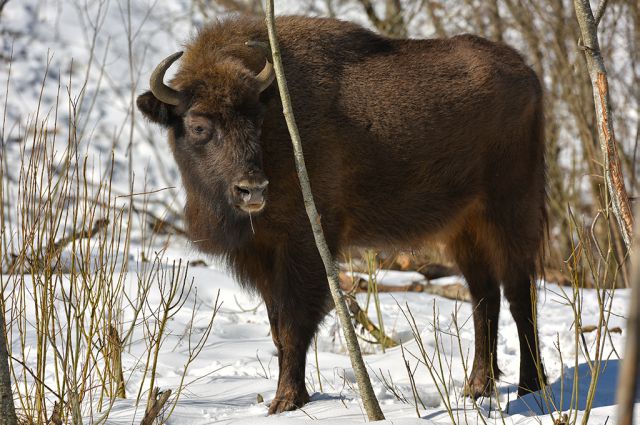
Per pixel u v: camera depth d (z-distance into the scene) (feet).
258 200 53.47
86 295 54.49
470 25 143.95
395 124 62.18
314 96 59.52
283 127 57.47
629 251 44.62
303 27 62.39
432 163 63.87
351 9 157.58
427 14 151.43
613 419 46.47
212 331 76.33
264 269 60.08
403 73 63.67
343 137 60.64
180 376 61.52
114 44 175.42
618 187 45.47
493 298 65.77
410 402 56.75
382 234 64.34
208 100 54.65
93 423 46.75
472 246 67.46
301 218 57.57
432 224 65.46
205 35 60.64
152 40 174.91
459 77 65.00
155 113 57.52
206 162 55.52
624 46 139.64
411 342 73.97
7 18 181.88
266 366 65.26
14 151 146.92
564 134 143.13
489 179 65.92
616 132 131.85
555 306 87.51
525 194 66.23
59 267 50.62
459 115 64.23
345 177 61.16
